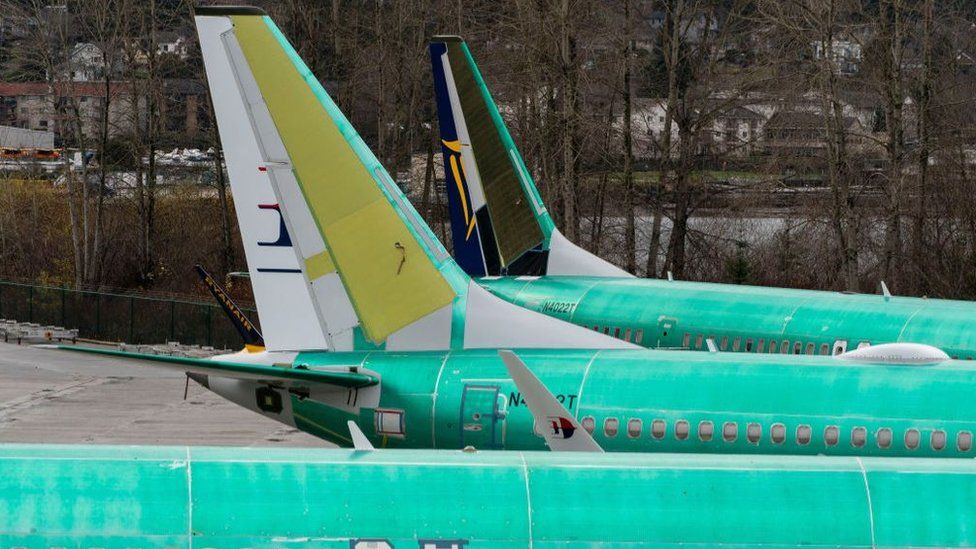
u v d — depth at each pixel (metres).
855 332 146.50
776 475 82.12
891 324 144.88
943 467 83.06
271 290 133.25
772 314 155.88
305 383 125.31
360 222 127.88
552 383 118.38
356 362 126.94
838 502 81.00
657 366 117.06
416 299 127.38
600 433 115.31
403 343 127.19
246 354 133.88
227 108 134.12
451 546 79.31
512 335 125.12
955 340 139.12
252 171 133.62
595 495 80.88
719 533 80.06
